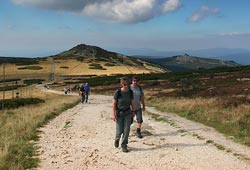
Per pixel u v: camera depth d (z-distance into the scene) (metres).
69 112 25.94
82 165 9.62
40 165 9.60
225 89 38.59
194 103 25.59
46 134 14.93
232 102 24.61
